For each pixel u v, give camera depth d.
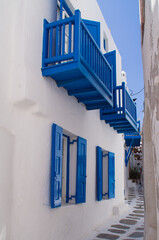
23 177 4.22
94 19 8.44
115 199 10.06
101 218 8.06
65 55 4.76
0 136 3.91
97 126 8.16
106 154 9.21
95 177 7.73
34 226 4.36
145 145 4.53
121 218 8.91
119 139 11.34
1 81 4.05
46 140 4.91
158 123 3.07
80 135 6.63
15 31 4.50
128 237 6.46
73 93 5.93
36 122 4.67
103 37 9.58
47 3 5.27
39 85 4.78
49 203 4.84
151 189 4.34
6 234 3.77
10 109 4.14
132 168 24.95
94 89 5.74
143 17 5.16
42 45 4.98
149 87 3.93
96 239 6.27
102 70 6.14
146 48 4.32
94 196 7.55
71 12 6.42
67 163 6.36
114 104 8.25
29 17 4.65
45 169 4.79
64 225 5.41
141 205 12.34
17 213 4.01
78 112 6.57
